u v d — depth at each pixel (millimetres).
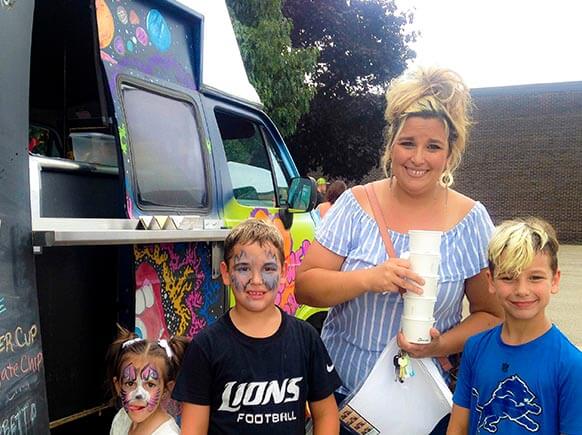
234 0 11328
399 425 2113
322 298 2172
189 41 3305
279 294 3869
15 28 1807
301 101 12578
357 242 2232
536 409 1866
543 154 27250
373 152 17312
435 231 2125
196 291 2963
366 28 16828
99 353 2645
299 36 16422
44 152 3539
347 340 2271
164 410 2297
